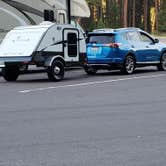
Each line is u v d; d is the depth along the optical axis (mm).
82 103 15586
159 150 9383
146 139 10305
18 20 29734
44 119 12789
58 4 31656
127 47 25922
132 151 9320
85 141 10180
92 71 26750
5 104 15664
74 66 24172
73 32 24094
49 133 11008
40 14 30656
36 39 22797
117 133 10930
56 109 14453
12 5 29578
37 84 21781
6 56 23219
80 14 34844
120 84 20984
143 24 104938
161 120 12453
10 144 10000
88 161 8648
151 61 27344
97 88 19672
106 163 8516
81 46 24562
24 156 9039
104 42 25719
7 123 12297
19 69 23531
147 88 19375
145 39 27422
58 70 23031
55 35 23234
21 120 12703
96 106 14914
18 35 23375
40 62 22641
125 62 25797
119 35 25844
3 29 29203
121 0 99000
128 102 15641
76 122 12305
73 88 19812
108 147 9648
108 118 12812
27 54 22594
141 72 27188
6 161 8711
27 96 17578
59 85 21047
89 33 26281
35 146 9805
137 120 12484
